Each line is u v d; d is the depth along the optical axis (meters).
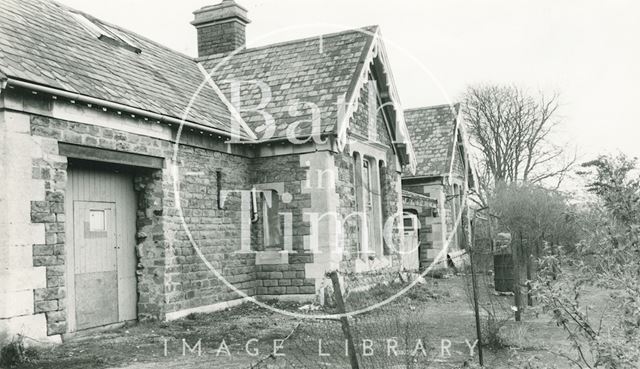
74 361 7.91
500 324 9.00
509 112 41.38
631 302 4.92
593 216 5.97
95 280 10.18
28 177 8.48
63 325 8.84
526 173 41.62
